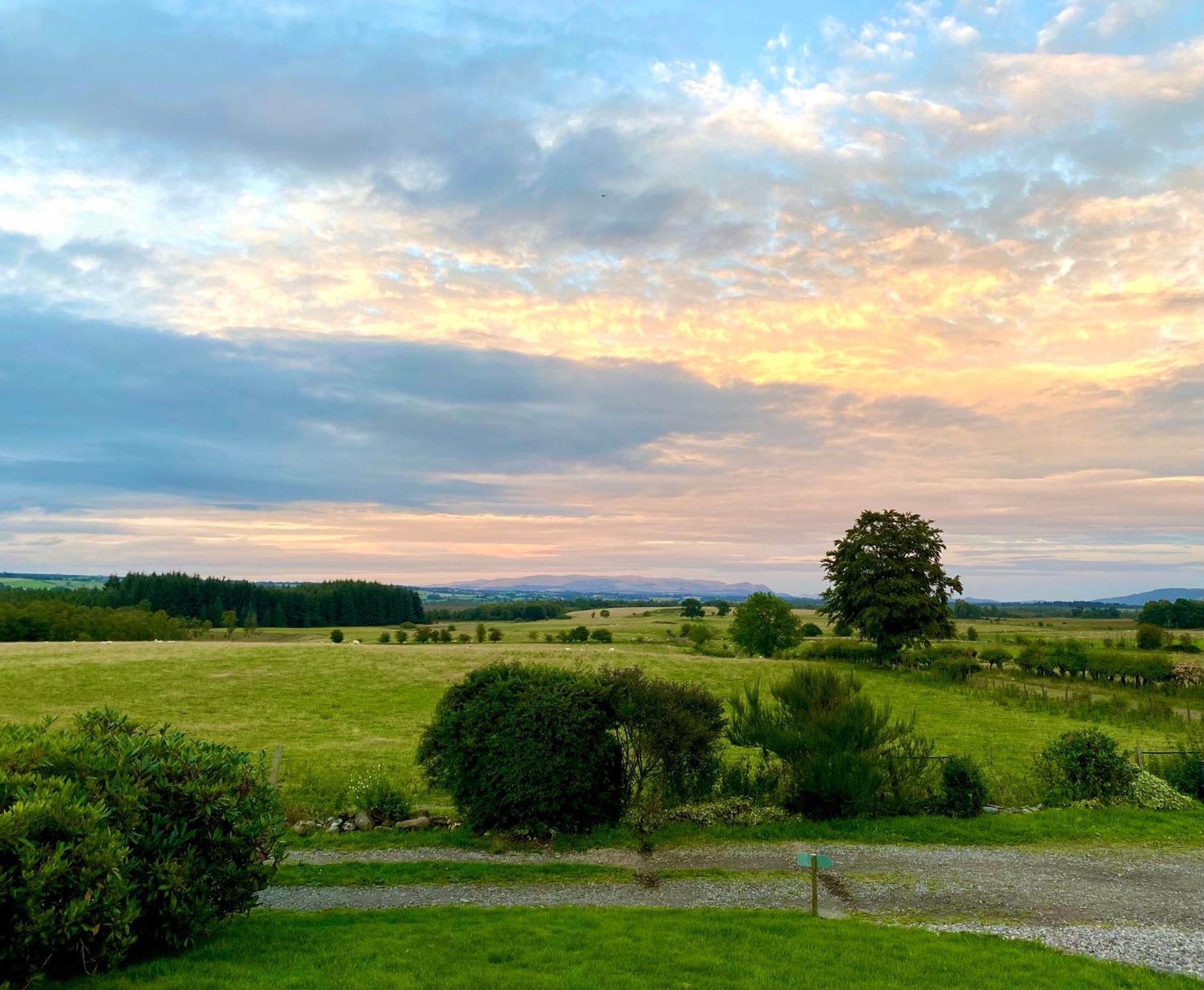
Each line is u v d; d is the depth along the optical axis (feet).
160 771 30.86
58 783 27.43
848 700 60.85
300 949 30.73
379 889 42.78
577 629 304.71
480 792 54.08
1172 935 35.63
